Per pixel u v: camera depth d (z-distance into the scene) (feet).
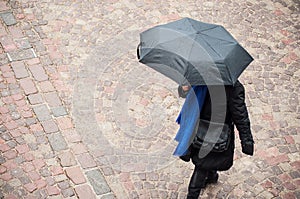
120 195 20.59
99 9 27.86
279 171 21.89
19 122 22.53
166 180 21.22
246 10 28.96
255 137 22.99
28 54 25.27
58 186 20.65
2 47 25.45
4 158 21.26
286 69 26.13
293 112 24.18
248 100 24.43
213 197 20.88
